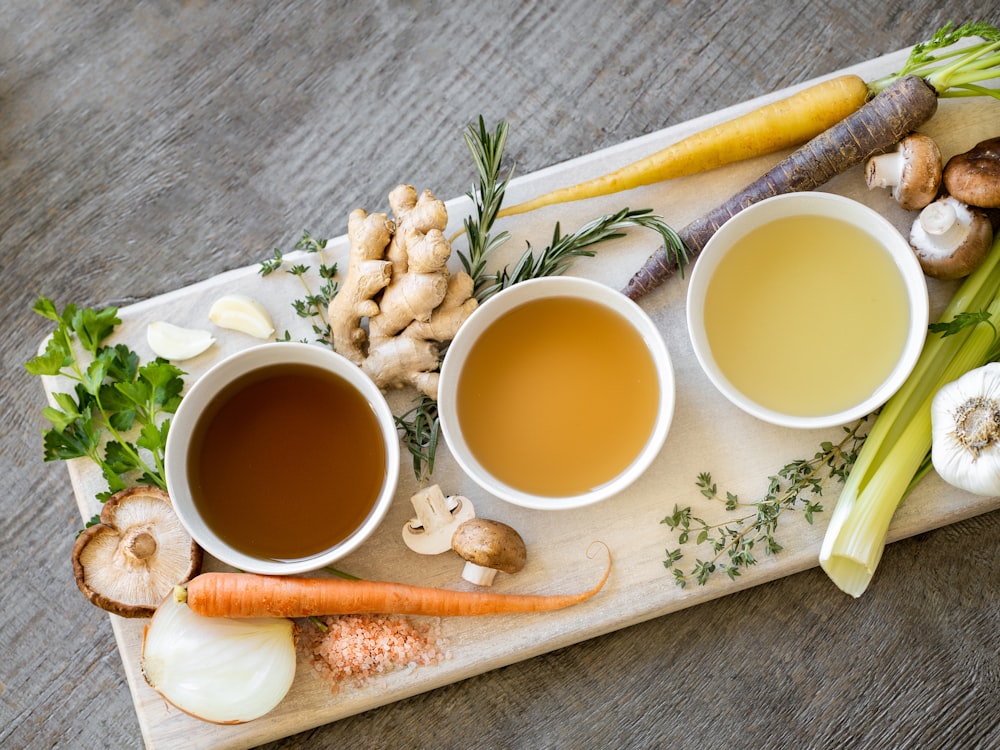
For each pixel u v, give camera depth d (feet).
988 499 1.82
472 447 1.79
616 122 1.99
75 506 1.99
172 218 2.02
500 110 2.01
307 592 1.75
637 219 1.79
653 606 1.81
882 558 1.92
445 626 1.83
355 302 1.77
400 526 1.84
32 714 1.95
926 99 1.73
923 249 1.78
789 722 1.91
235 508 1.77
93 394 1.82
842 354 1.76
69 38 2.04
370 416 1.76
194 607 1.74
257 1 2.03
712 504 1.82
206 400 1.74
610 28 2.01
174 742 1.82
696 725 1.92
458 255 1.87
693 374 1.84
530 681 1.94
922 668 1.90
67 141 2.03
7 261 2.02
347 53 2.02
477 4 2.02
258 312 1.85
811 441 1.82
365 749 1.93
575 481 1.77
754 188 1.80
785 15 1.99
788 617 1.93
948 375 1.80
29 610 1.97
